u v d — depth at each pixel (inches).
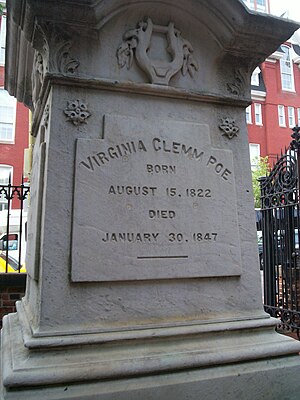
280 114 1026.7
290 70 1061.8
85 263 88.5
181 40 108.8
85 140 94.4
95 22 96.9
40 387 74.4
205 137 106.4
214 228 102.1
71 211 91.0
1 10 323.9
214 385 83.6
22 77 143.6
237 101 111.7
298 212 201.3
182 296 96.3
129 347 85.3
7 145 680.4
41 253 89.0
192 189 102.1
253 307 102.3
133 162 97.8
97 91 99.5
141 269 93.0
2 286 204.5
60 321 85.0
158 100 105.3
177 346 88.1
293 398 89.9
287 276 216.4
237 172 109.0
